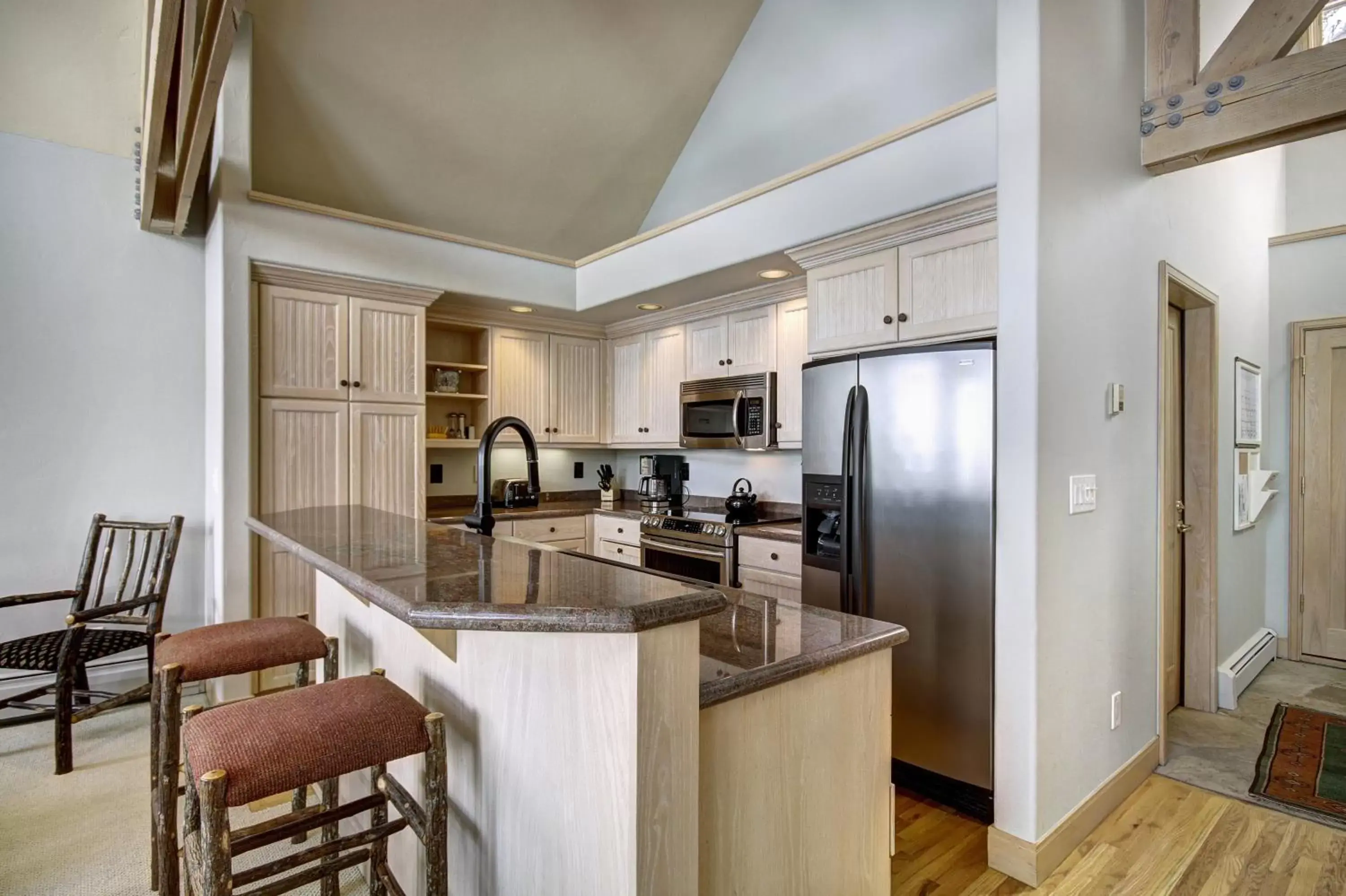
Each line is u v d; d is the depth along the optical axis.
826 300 2.95
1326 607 4.16
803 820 1.30
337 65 3.29
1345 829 2.33
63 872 1.99
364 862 1.62
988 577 2.23
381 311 3.58
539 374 4.59
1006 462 2.10
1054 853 2.09
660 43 3.89
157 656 1.89
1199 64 2.58
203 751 1.12
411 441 3.68
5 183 3.13
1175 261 2.94
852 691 1.40
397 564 1.31
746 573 3.41
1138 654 2.65
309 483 3.33
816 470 2.80
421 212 4.06
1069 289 2.18
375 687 1.38
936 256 2.53
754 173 4.11
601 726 1.02
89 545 3.15
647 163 4.49
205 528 3.61
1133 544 2.61
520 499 4.66
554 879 1.13
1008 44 2.10
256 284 3.19
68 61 2.98
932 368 2.38
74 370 3.30
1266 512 4.32
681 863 1.01
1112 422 2.45
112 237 3.38
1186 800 2.52
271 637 1.85
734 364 3.93
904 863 2.11
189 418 3.58
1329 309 4.09
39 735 2.93
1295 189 4.32
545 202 4.37
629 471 5.22
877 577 2.55
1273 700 3.55
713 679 1.13
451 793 1.51
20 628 3.17
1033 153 2.04
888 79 3.43
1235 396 3.65
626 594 1.02
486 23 3.40
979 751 2.28
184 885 1.59
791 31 3.87
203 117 2.11
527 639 1.21
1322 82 2.15
